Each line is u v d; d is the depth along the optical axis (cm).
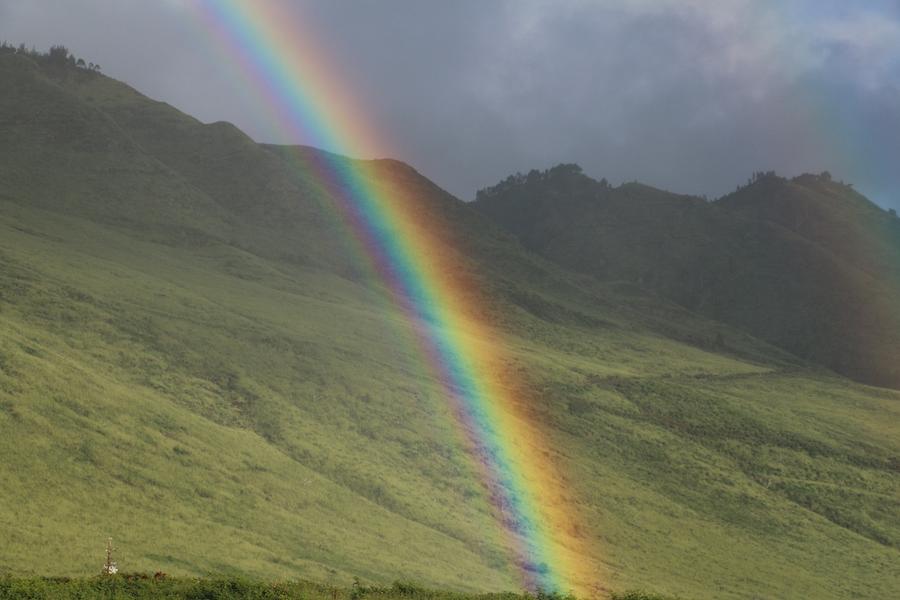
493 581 6969
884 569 10044
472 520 8488
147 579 4078
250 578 5462
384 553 6906
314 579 5875
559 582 7319
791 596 8544
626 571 8194
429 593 4509
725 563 9181
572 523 9194
